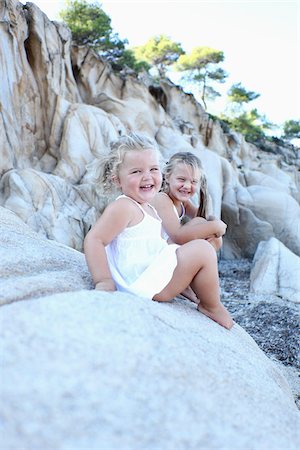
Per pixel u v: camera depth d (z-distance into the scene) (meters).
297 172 23.98
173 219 3.03
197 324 2.25
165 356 1.59
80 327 1.57
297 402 3.40
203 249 2.45
